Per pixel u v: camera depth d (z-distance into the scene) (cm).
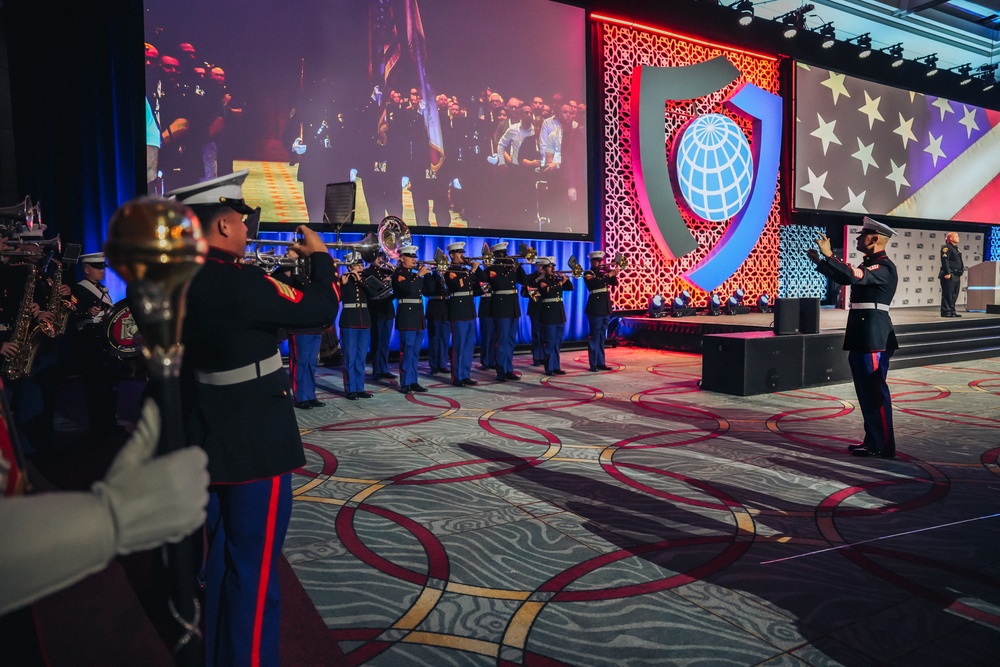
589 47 1170
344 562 296
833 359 777
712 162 1313
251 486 177
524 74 1105
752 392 709
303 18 917
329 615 248
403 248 752
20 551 49
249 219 244
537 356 1016
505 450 489
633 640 231
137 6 809
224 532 185
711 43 1318
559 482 411
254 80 887
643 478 418
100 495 56
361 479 419
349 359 705
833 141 1459
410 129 1002
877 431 462
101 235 830
